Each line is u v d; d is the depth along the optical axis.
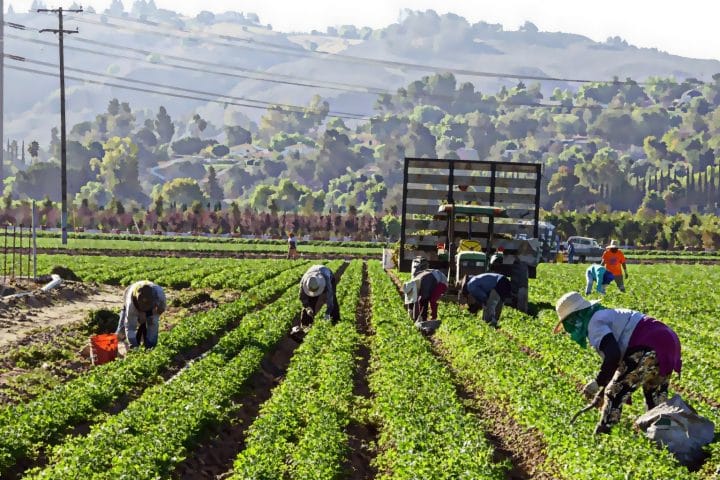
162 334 24.48
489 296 26.77
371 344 24.97
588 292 38.09
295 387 18.66
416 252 32.12
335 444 14.87
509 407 18.08
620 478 12.62
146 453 13.91
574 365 21.36
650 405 15.09
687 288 44.16
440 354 24.23
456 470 13.27
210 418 16.44
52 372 21.03
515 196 32.09
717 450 14.02
